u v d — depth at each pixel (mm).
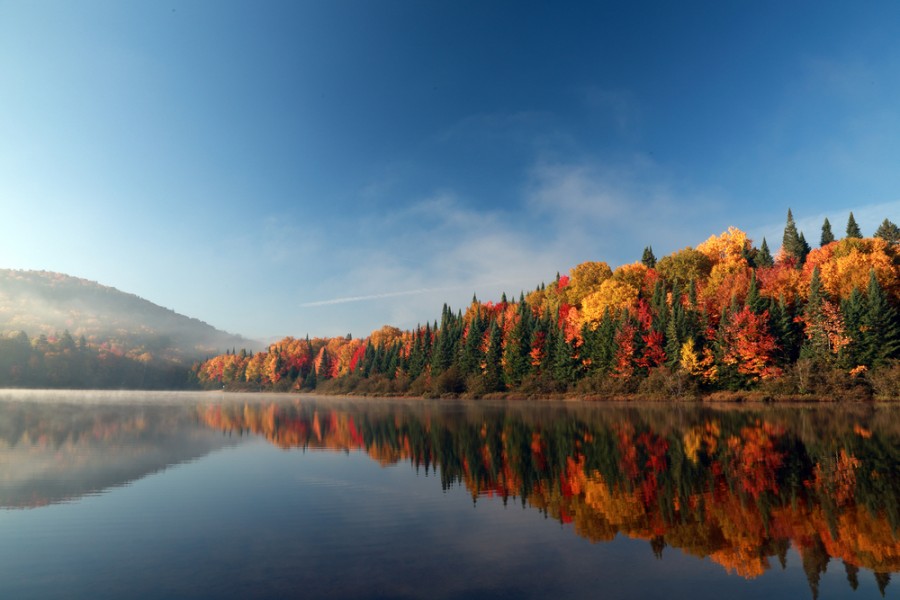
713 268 95875
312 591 10820
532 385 86938
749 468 23625
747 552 13133
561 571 11945
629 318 78062
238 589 10938
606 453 28672
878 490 19172
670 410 56000
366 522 16062
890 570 11859
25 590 10938
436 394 103188
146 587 11102
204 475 23578
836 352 61094
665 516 16344
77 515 16859
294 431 42500
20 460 27594
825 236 108750
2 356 172125
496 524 15773
